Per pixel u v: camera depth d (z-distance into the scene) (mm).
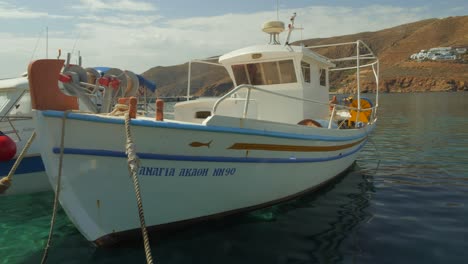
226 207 5930
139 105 10578
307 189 7641
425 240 5492
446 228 5977
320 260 4836
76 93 5273
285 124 6219
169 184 5098
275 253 5043
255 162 5914
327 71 10117
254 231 5805
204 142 5148
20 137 8344
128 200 4871
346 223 6238
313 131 6961
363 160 12523
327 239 5543
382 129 22594
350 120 10398
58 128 4312
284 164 6480
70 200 4602
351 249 5191
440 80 151500
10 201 7906
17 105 8602
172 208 5277
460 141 16250
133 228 5047
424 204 7332
